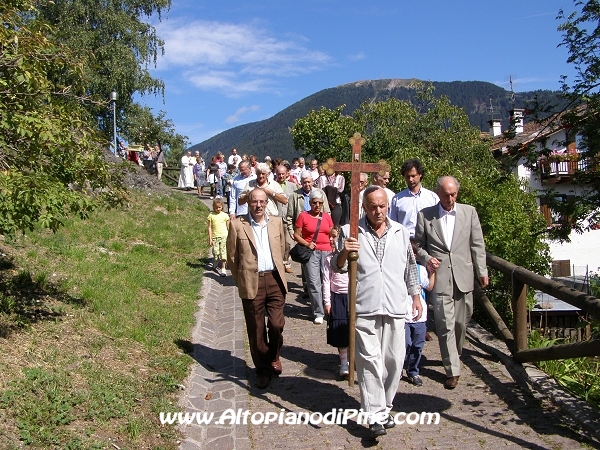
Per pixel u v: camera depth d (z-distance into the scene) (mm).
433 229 6207
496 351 7102
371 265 5238
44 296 7363
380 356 5227
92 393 5199
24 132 5551
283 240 6598
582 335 7578
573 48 5555
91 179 6648
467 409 5695
